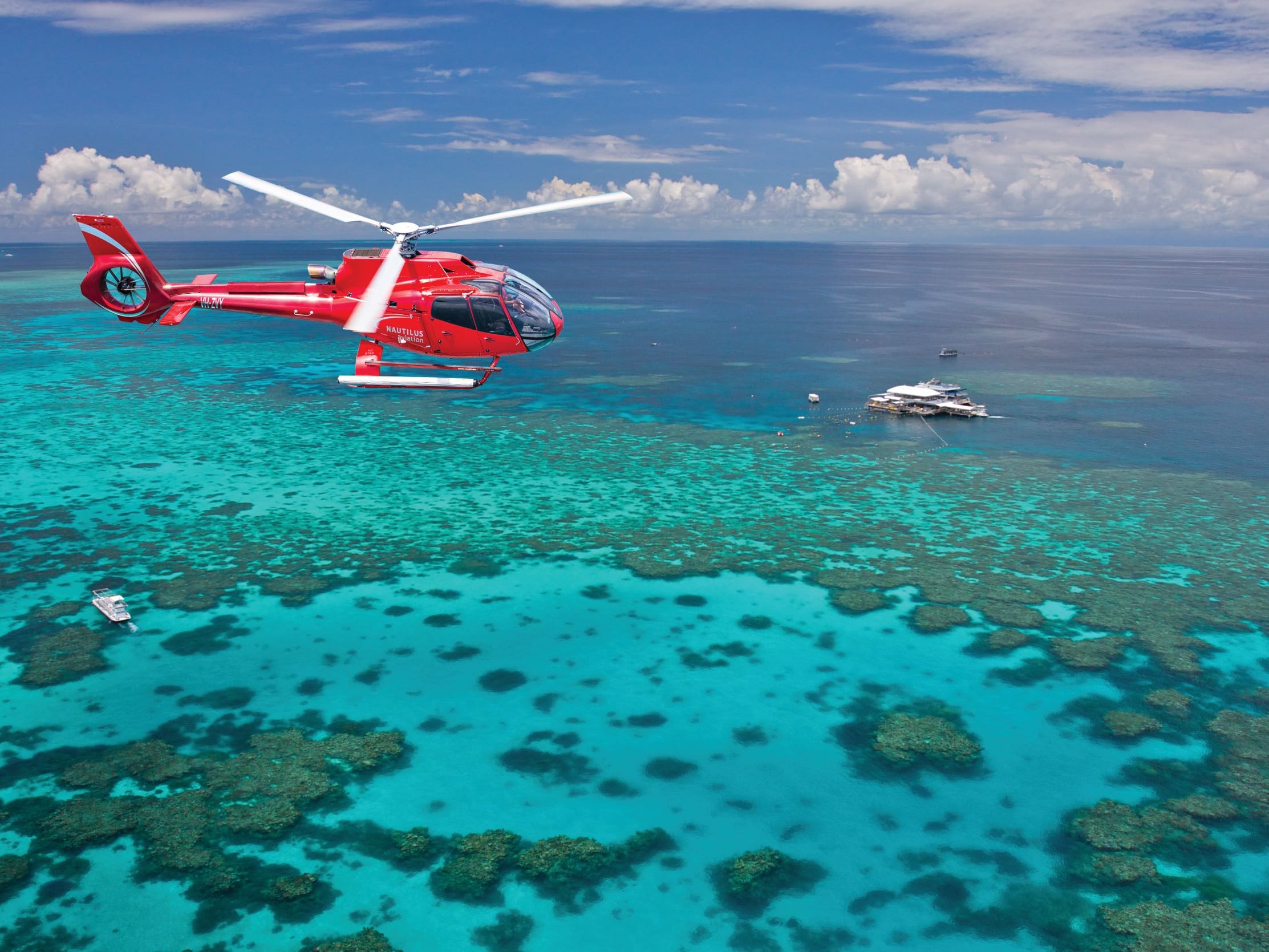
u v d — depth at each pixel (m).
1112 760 32.78
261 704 36.03
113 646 40.38
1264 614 43.94
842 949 24.84
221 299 34.94
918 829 29.42
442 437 78.50
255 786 30.89
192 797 30.22
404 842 28.47
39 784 30.67
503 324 31.77
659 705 36.62
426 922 25.38
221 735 33.91
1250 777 31.62
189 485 63.62
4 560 49.84
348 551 52.00
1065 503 60.75
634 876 27.36
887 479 66.44
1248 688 37.31
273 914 25.42
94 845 27.80
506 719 35.44
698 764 32.81
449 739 34.00
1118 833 29.02
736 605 45.50
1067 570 49.44
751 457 72.38
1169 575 48.72
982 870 27.59
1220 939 24.77
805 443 77.00
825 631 42.69
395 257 31.08
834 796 31.09
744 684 38.12
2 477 64.56
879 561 50.91
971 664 39.59
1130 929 25.25
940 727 34.97
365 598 45.88
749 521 57.38
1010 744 33.81
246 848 27.94
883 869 27.72
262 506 59.50
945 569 49.84
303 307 34.06
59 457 69.88
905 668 39.38
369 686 37.69
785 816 30.08
